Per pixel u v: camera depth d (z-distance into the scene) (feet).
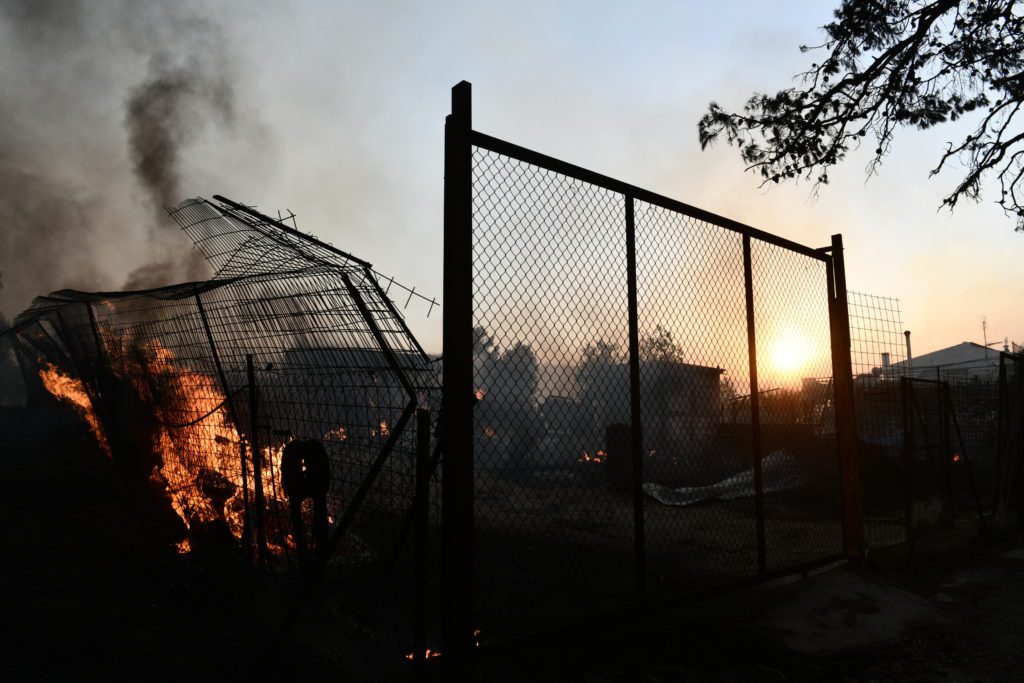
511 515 17.25
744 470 29.76
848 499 18.40
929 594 17.33
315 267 12.00
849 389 18.78
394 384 11.24
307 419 13.44
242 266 14.78
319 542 11.65
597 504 22.58
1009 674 12.39
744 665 11.93
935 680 12.04
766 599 15.28
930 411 28.43
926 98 29.35
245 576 15.31
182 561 16.56
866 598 16.08
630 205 13.24
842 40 29.43
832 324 19.22
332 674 10.60
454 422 9.87
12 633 11.60
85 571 15.44
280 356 14.07
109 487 22.94
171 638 11.96
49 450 30.27
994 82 28.25
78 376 27.63
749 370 15.90
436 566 13.75
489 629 11.44
